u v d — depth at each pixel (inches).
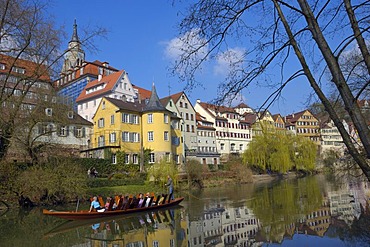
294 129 3408.0
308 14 172.9
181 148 2000.5
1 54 826.2
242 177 1942.7
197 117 2598.4
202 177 1697.8
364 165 163.2
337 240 505.0
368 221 626.8
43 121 943.0
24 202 919.7
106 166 1541.6
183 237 559.2
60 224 685.9
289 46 206.1
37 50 836.0
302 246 483.8
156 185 1376.7
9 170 885.8
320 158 2347.4
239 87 206.8
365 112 514.3
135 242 526.0
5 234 596.1
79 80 2827.3
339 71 164.2
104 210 771.4
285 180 2026.3
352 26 166.2
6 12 762.8
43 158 986.1
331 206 837.8
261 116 211.0
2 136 839.7
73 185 968.9
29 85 878.4
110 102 1784.0
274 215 747.4
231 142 2800.2
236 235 566.3
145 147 1785.2
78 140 1777.8
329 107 174.1
